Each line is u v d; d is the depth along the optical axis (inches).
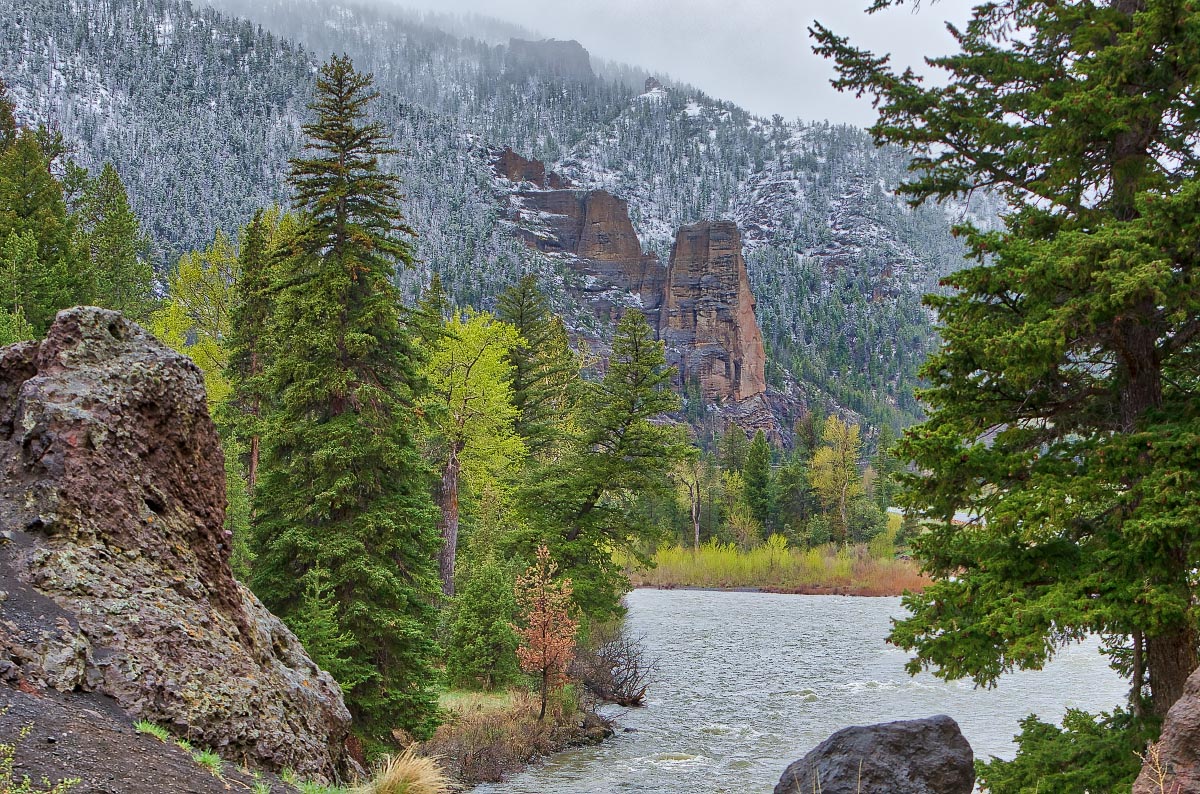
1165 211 370.0
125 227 2126.0
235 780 273.1
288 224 1440.7
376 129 831.1
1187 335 424.5
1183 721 242.1
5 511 298.4
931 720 398.0
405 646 784.3
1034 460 437.1
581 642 1334.9
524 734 944.3
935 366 447.5
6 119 2016.5
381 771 352.5
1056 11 447.5
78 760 230.5
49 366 330.0
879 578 3132.4
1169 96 415.8
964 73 486.3
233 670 319.0
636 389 1374.3
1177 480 364.5
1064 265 383.2
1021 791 410.0
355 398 805.2
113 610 292.4
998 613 388.8
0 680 249.1
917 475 463.2
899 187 510.3
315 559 763.4
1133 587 372.8
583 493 1342.3
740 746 976.3
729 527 4047.7
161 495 337.7
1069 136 422.9
